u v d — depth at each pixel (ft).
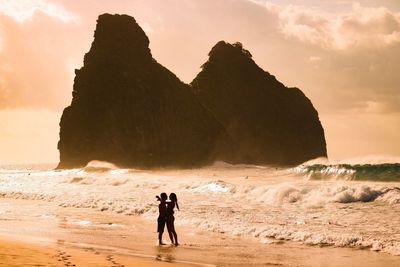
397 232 61.21
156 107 357.82
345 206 89.92
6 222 73.05
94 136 342.85
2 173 274.57
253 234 61.72
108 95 352.69
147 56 379.35
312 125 464.65
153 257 46.68
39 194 123.13
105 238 58.49
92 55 372.17
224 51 461.78
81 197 114.01
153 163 333.83
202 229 67.21
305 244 55.47
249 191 114.52
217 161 352.90
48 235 59.47
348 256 48.78
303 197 100.07
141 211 86.07
